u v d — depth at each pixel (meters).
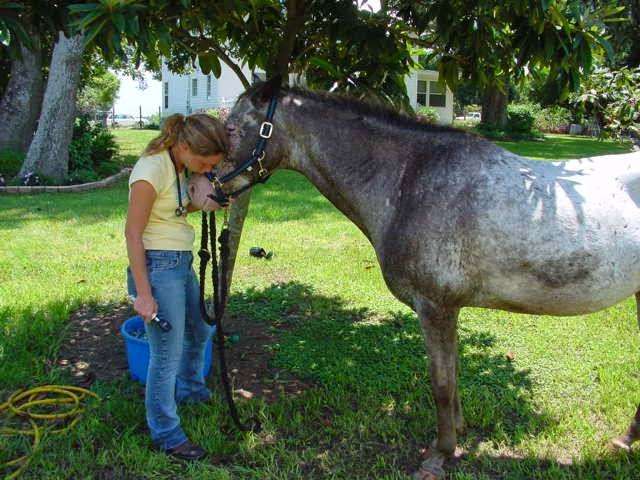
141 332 3.86
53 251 6.52
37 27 3.09
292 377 3.83
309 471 2.90
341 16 3.78
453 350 2.77
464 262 2.57
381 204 2.76
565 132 28.62
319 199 9.54
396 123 2.80
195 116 2.68
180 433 2.99
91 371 3.84
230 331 4.52
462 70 4.23
